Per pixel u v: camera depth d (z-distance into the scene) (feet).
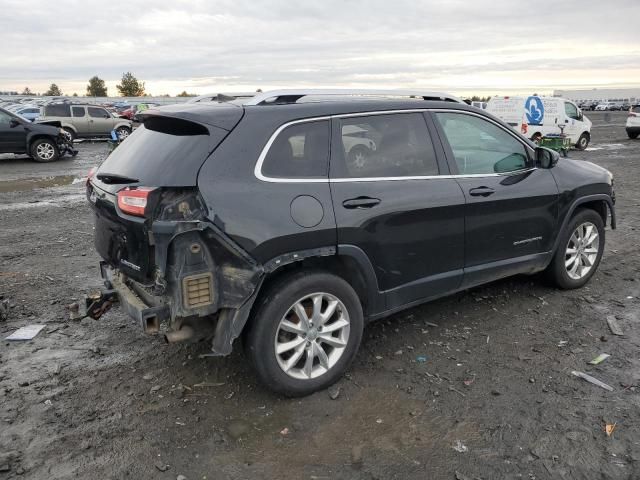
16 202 34.30
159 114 11.00
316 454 9.69
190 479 9.09
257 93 13.00
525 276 18.57
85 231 26.43
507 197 14.29
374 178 12.04
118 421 10.67
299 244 10.77
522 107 72.18
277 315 10.74
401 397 11.43
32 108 99.35
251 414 10.89
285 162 10.93
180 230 9.71
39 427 10.47
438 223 12.92
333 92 12.57
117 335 14.61
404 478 9.06
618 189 37.88
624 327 14.64
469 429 10.31
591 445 9.76
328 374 11.60
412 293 12.98
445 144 13.43
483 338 14.08
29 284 18.58
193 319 10.69
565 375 12.19
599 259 17.79
